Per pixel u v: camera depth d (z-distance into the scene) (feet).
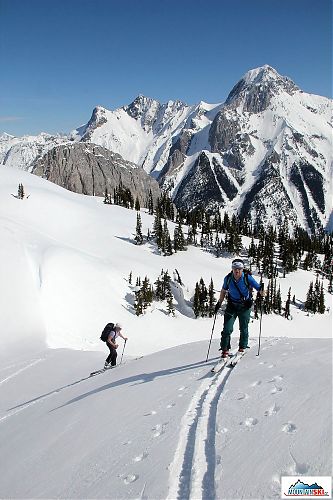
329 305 445.78
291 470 16.79
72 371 82.64
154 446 22.77
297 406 22.02
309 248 647.97
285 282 492.95
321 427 19.01
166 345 228.43
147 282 278.26
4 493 24.89
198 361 40.42
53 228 395.14
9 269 201.05
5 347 147.54
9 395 69.21
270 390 25.58
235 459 18.86
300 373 26.99
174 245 449.48
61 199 470.39
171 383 33.91
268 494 15.76
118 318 229.45
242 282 35.88
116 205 604.90
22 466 27.68
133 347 211.61
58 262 235.40
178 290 320.91
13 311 174.19
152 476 19.65
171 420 25.52
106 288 250.78
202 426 23.45
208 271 400.67
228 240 522.47
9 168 574.56
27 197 431.43
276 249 649.61
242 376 30.32
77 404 37.76
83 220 442.50
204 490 17.54
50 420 36.17
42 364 96.73
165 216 620.08
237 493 16.48
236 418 23.07
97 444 26.12
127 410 30.37
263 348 40.09
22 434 35.60
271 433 20.08
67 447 27.84
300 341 40.91
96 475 22.29
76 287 226.79
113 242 404.98
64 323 186.80
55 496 21.93
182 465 19.90
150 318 257.14
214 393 28.58
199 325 284.82
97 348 179.42
